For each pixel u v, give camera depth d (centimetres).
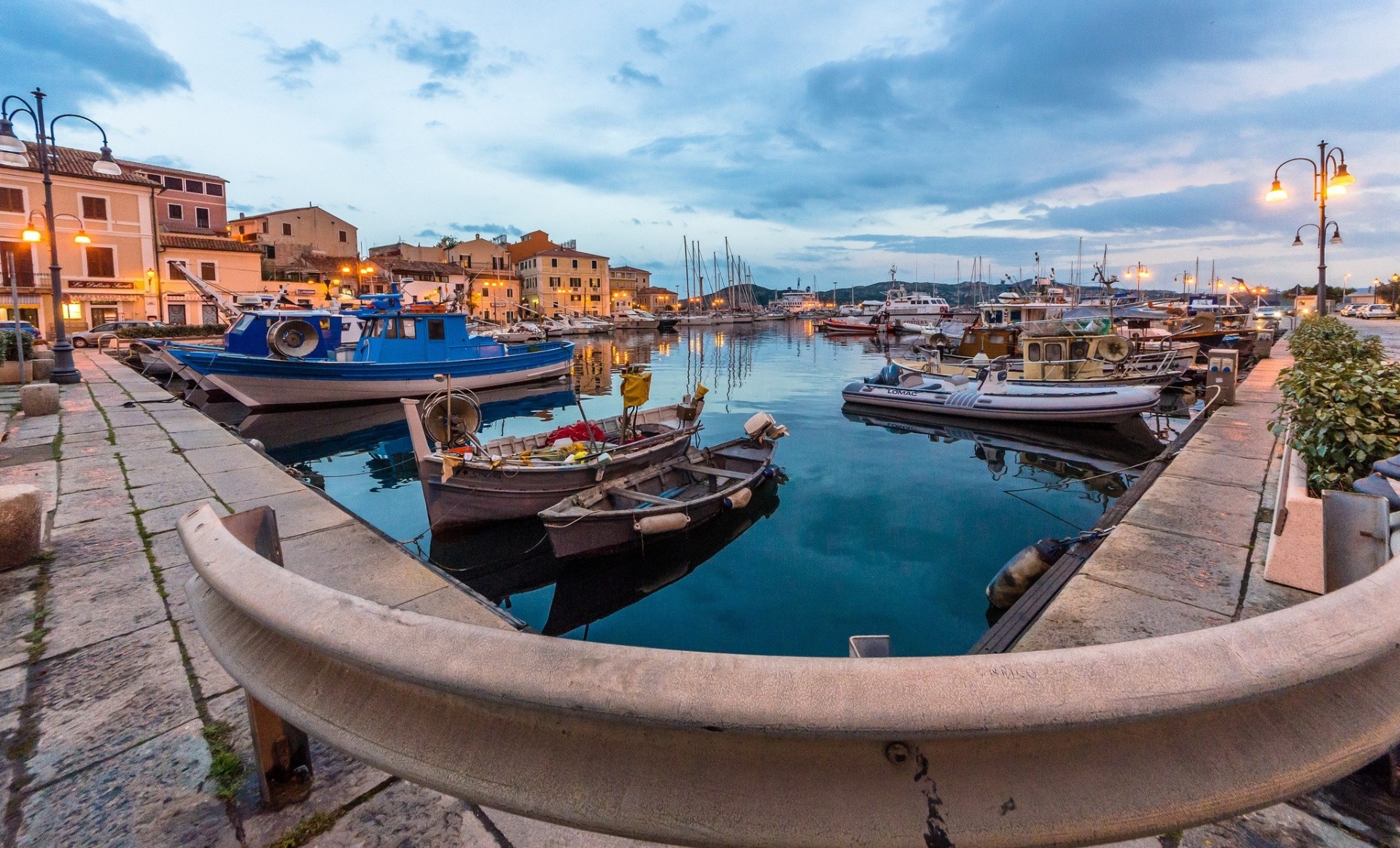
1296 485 388
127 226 3200
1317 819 203
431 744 97
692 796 83
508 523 711
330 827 196
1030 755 82
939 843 78
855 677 79
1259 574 392
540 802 88
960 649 471
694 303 9812
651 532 614
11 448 783
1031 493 885
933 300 5856
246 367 1507
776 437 976
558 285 6938
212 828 196
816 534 720
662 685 81
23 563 409
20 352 1427
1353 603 100
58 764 225
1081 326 2323
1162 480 609
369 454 1229
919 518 771
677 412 914
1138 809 81
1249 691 82
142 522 499
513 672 87
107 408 1130
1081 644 321
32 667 289
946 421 1496
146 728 246
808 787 81
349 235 5369
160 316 3306
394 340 1786
